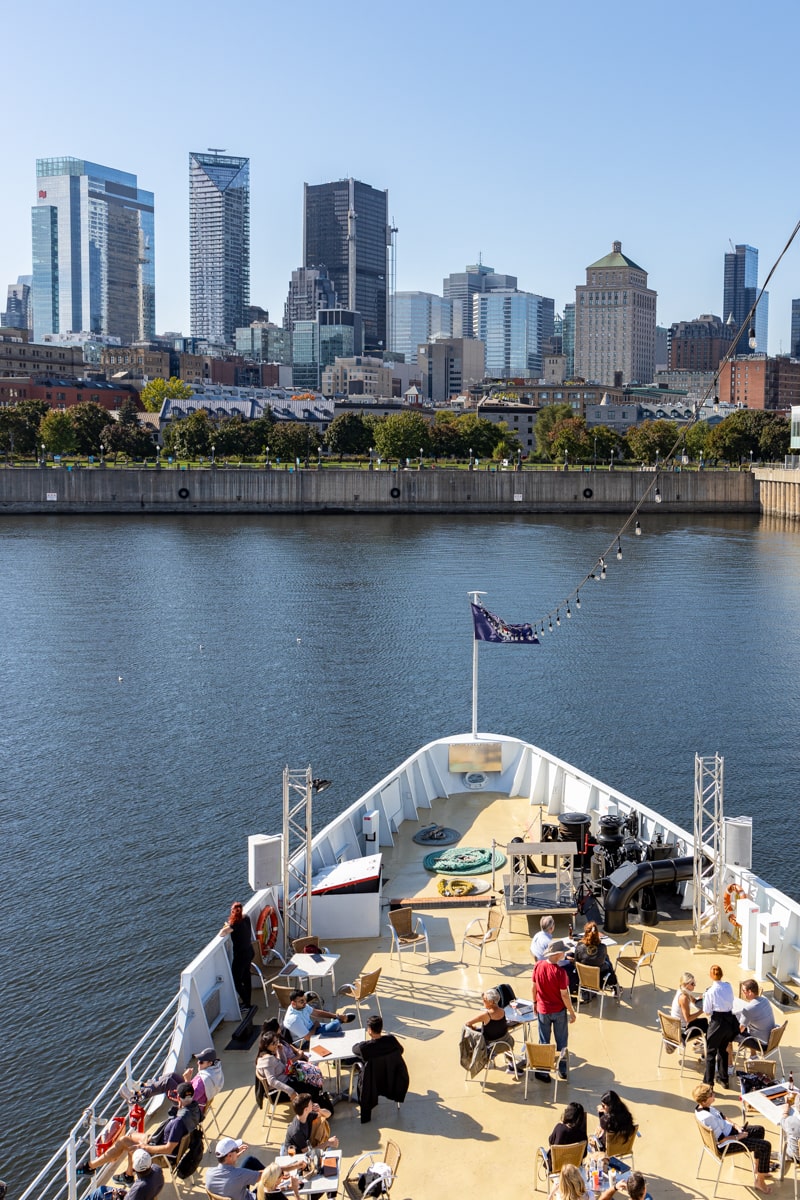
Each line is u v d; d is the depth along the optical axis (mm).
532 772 33000
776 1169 17062
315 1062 18578
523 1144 17719
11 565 145250
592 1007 21812
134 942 39344
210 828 50281
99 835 49531
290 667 84062
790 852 47125
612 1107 16406
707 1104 17000
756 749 62688
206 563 147750
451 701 73750
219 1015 21516
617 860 26219
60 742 64500
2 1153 28734
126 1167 18125
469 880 27344
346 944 24219
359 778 57500
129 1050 32938
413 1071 19625
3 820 51594
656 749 62844
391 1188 16703
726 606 113125
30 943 39312
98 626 101375
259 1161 16828
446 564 146875
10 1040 33500
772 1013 19938
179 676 81188
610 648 91312
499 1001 19359
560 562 150000
